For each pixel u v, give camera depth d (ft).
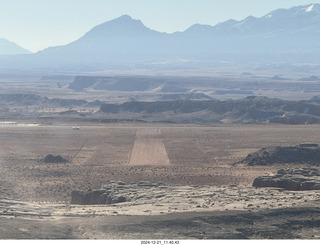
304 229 442.50
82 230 416.67
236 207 491.72
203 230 427.33
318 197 528.22
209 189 626.64
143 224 431.84
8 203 557.74
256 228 438.81
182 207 508.53
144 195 595.88
